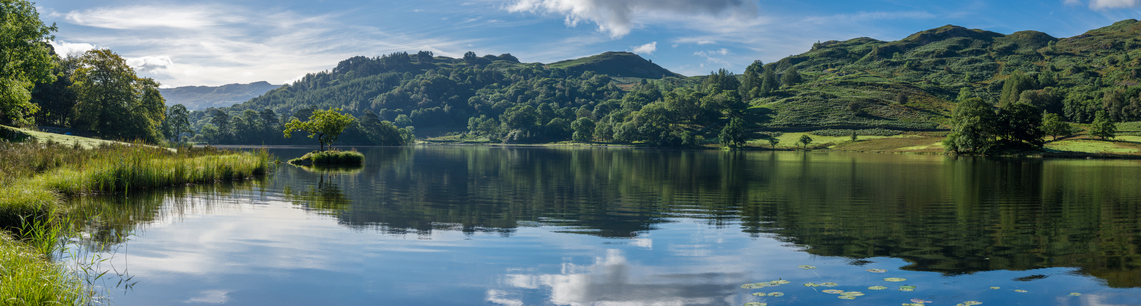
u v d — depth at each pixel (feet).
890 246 46.93
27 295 25.29
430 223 57.41
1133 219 64.03
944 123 617.21
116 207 63.46
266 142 583.17
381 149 396.16
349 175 124.77
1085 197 88.84
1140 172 163.32
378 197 81.66
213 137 556.10
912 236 52.01
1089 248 46.32
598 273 36.78
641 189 100.42
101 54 250.98
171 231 49.52
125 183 77.87
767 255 42.96
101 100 248.11
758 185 110.63
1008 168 187.01
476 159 229.45
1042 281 35.29
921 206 76.13
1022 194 93.81
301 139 572.10
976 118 343.26
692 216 65.31
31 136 138.10
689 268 38.42
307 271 36.19
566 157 273.95
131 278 33.76
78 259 37.88
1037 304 30.27
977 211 70.85
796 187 106.11
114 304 28.63
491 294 31.58
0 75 127.13
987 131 342.44
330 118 182.91
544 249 44.50
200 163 100.07
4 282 26.23
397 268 37.35
